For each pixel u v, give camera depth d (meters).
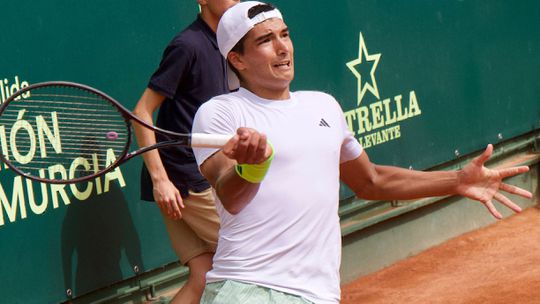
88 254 14.62
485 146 22.53
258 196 9.65
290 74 10.07
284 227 9.67
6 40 13.54
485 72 22.48
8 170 13.60
